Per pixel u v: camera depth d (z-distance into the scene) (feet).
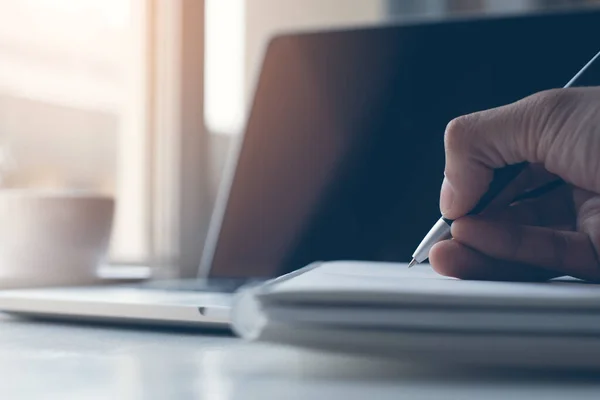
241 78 4.71
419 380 0.86
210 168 4.47
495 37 2.61
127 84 4.24
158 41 4.27
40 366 0.99
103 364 1.00
